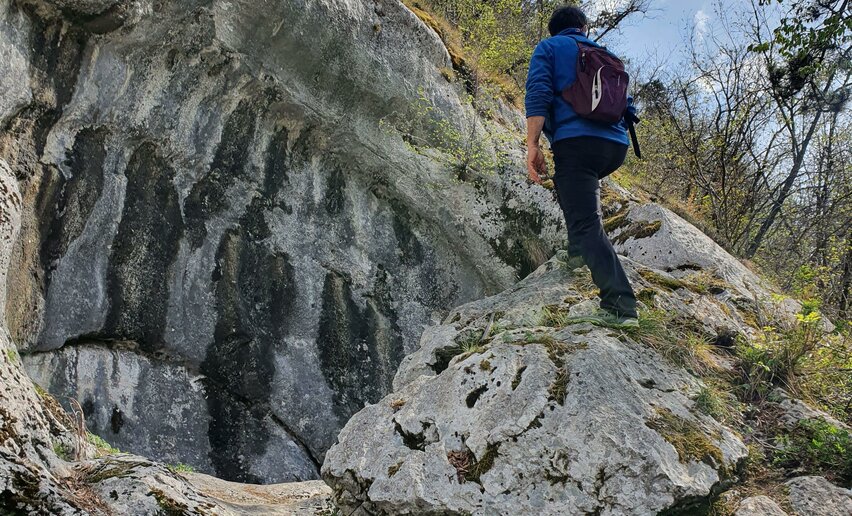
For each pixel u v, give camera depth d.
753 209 8.80
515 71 7.79
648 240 5.09
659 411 2.89
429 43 6.34
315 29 5.40
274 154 5.72
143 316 5.11
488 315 3.97
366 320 6.03
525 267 6.45
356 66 5.70
